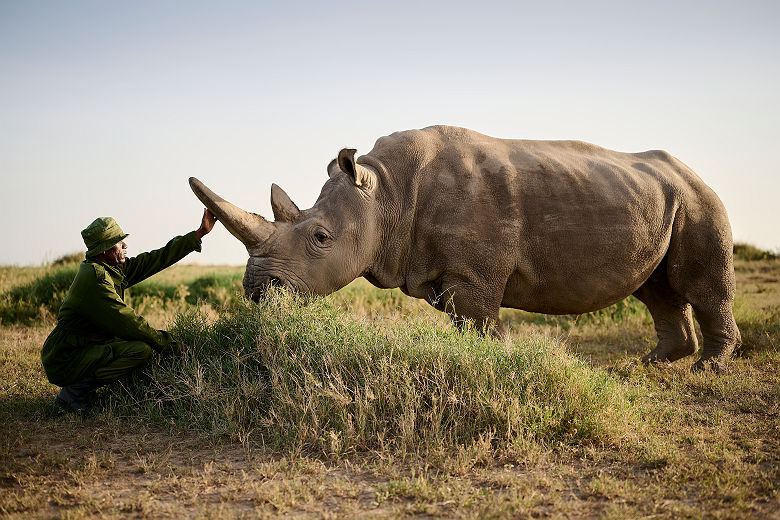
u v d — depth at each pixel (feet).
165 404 17.07
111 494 12.21
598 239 20.97
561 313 22.36
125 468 13.60
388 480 12.75
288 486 12.18
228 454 14.33
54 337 16.88
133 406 16.97
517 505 11.43
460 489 12.15
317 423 14.47
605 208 21.12
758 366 22.95
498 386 15.51
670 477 12.77
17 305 34.37
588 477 12.97
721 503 11.56
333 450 13.84
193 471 13.29
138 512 11.46
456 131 22.09
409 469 13.25
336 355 16.20
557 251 20.77
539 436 14.62
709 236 22.74
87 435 15.56
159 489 12.37
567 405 15.25
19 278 40.75
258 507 11.53
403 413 14.70
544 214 20.63
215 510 11.30
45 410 17.25
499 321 20.83
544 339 17.39
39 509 11.53
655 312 24.38
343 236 20.10
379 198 20.71
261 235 19.47
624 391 17.30
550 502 11.69
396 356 16.34
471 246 20.10
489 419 14.78
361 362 16.11
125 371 17.34
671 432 15.65
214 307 35.12
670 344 23.95
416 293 21.18
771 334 27.43
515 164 21.06
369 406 14.80
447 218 20.31
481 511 11.14
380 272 21.13
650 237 21.68
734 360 23.53
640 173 22.50
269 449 14.39
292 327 17.43
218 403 16.29
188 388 16.80
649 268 22.12
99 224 16.90
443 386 15.26
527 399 15.25
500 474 12.90
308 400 14.99
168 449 14.55
